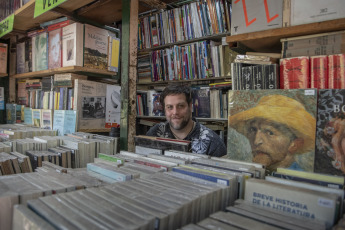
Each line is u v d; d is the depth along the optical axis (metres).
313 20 0.90
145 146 1.35
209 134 1.79
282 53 1.01
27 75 2.52
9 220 0.62
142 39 3.31
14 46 2.81
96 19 2.04
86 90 2.02
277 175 0.78
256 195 0.67
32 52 2.45
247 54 1.08
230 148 1.05
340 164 0.82
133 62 1.54
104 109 2.16
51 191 0.68
